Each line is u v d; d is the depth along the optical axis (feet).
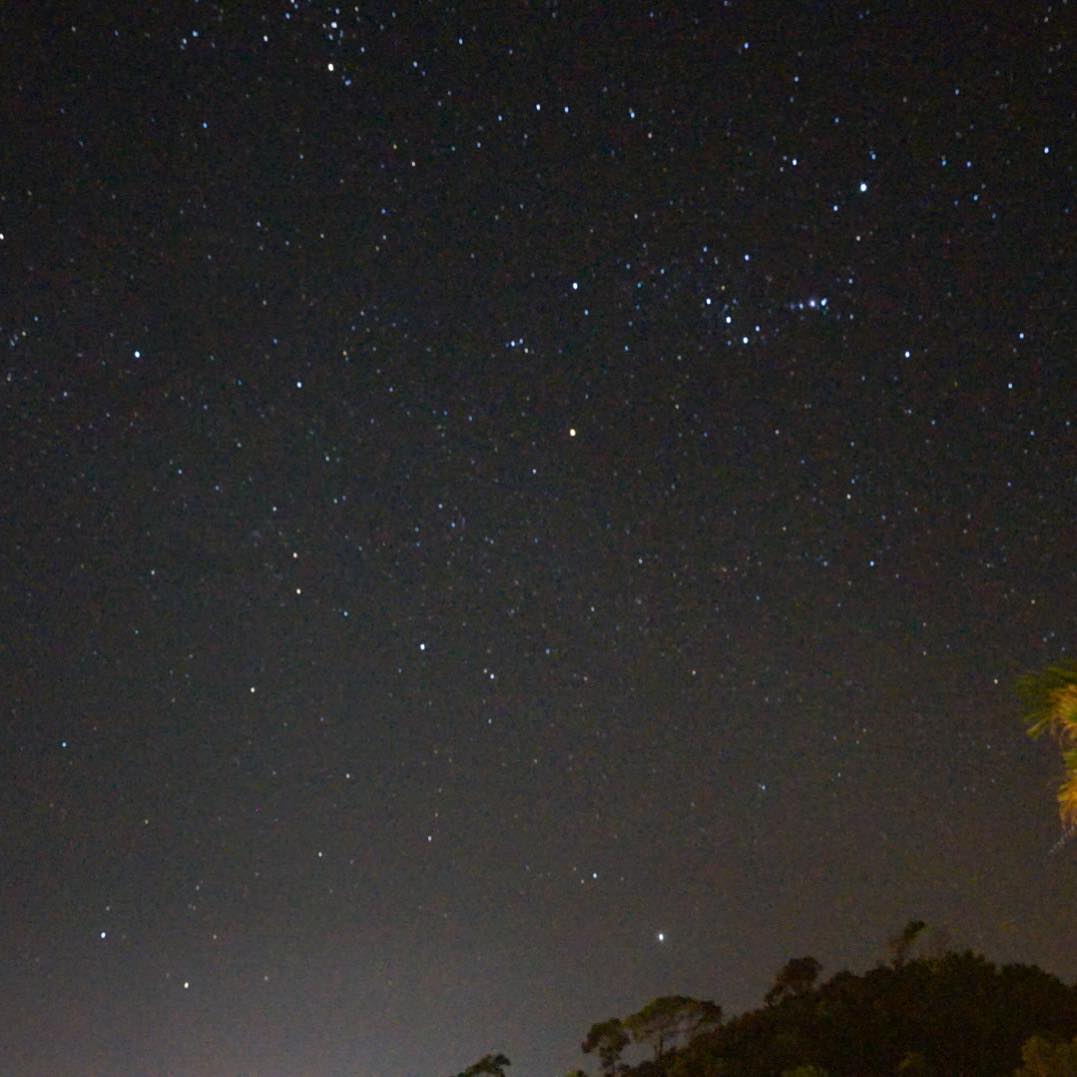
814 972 68.85
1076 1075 17.43
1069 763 11.37
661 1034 72.02
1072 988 56.95
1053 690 11.43
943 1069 48.60
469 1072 87.61
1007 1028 51.83
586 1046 73.36
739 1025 63.82
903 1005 56.34
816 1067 45.98
